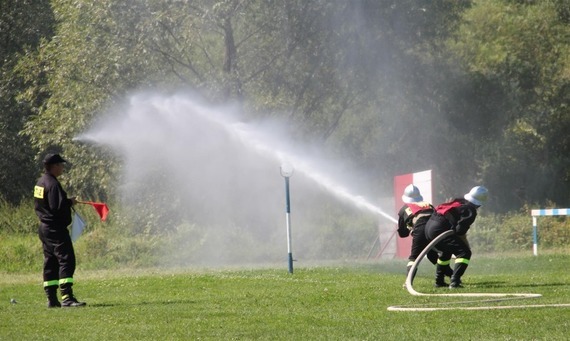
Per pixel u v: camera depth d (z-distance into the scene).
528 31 76.06
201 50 60.75
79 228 24.83
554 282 26.31
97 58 55.75
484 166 67.69
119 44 55.84
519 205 65.19
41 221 23.33
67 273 23.20
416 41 62.97
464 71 68.12
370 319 18.78
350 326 17.92
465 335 16.33
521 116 70.06
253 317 19.69
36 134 57.81
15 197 69.88
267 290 26.34
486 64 72.31
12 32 73.69
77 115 56.03
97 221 55.97
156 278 32.09
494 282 26.83
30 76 59.41
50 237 23.19
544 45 75.56
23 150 70.44
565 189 68.38
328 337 16.64
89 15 55.97
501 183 67.62
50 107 57.22
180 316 20.28
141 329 18.41
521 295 22.31
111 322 19.64
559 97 71.69
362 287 25.97
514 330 16.73
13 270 45.00
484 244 48.50
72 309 22.52
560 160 69.75
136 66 56.41
